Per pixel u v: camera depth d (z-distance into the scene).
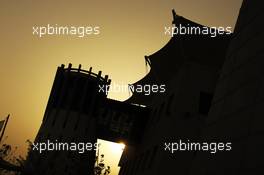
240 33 16.75
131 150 43.44
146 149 35.19
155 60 37.12
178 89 30.92
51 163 51.78
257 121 12.21
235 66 16.02
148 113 41.12
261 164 10.96
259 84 13.05
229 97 15.50
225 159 13.76
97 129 40.56
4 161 40.47
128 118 41.25
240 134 13.20
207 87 30.38
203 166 15.70
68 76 56.94
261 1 15.32
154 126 35.34
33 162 51.00
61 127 54.72
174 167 27.62
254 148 11.77
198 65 31.34
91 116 55.62
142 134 40.19
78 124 54.91
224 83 16.73
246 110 13.37
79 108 55.69
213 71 31.25
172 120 29.50
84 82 56.91
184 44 30.97
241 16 17.27
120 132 40.69
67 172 51.59
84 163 52.12
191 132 28.59
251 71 14.13
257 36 14.69
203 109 29.59
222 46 30.17
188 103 29.81
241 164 12.31
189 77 30.83
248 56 14.93
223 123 15.13
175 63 34.09
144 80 43.69
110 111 41.41
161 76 38.03
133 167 38.56
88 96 56.59
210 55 31.03
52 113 56.34
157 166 28.02
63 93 56.66
